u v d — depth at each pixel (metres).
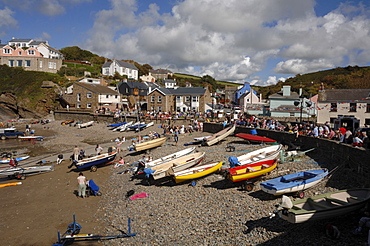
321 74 115.31
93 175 23.58
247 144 27.86
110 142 38.56
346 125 27.80
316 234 9.99
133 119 53.97
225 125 35.47
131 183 20.45
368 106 37.53
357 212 10.93
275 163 17.00
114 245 11.85
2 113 69.06
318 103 40.59
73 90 68.25
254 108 57.31
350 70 110.62
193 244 10.98
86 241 12.30
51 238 12.81
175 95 64.38
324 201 11.10
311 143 21.38
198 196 15.93
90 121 56.16
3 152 32.81
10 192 19.44
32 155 31.25
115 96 70.75
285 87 57.00
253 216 12.37
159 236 11.99
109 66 101.12
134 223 13.64
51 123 59.84
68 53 116.44
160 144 30.89
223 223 12.21
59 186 20.64
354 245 8.89
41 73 82.38
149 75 114.56
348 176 14.91
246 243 10.40
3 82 78.56
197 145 30.50
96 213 15.54
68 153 31.88
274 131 27.41
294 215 9.63
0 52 85.94
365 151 13.69
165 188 18.34
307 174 14.52
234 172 16.12
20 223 14.47
